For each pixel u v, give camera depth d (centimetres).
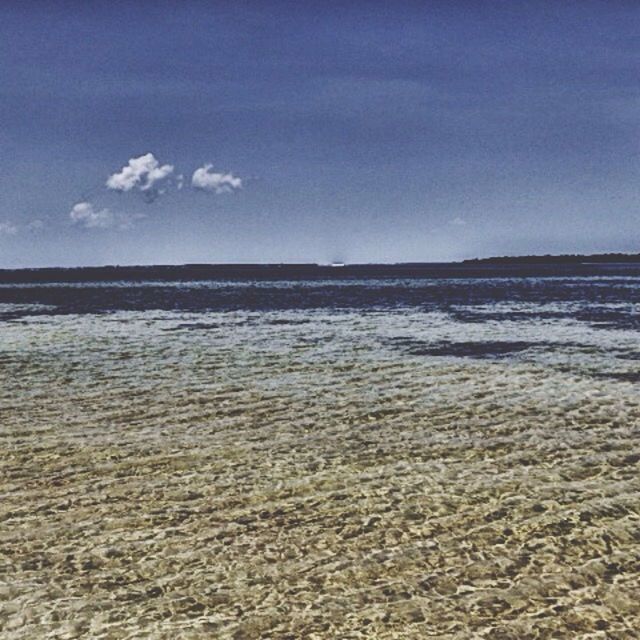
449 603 670
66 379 1864
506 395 1625
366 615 650
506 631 621
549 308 4331
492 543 797
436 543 799
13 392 1684
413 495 950
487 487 978
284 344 2598
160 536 822
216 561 758
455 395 1633
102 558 765
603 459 1103
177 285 9431
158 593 692
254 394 1661
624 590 689
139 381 1833
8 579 719
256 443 1224
